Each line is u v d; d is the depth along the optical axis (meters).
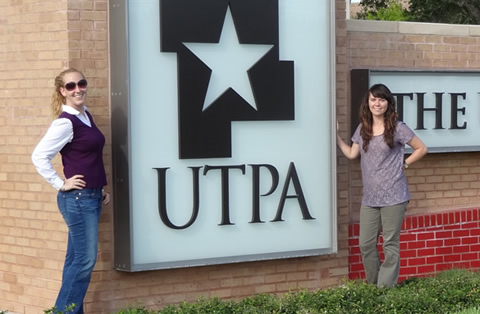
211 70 7.62
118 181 7.29
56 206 7.35
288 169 8.05
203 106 7.59
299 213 8.13
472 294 7.38
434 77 9.26
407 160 7.93
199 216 7.63
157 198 7.43
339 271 8.55
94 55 7.27
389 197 7.84
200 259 7.65
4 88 7.70
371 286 7.54
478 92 9.54
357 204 8.91
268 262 8.15
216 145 7.64
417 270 9.27
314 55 8.15
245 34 7.77
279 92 7.95
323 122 8.21
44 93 7.39
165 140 7.45
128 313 6.74
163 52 7.39
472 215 9.60
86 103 7.25
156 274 7.58
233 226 7.80
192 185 7.58
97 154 6.86
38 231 7.51
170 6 7.39
